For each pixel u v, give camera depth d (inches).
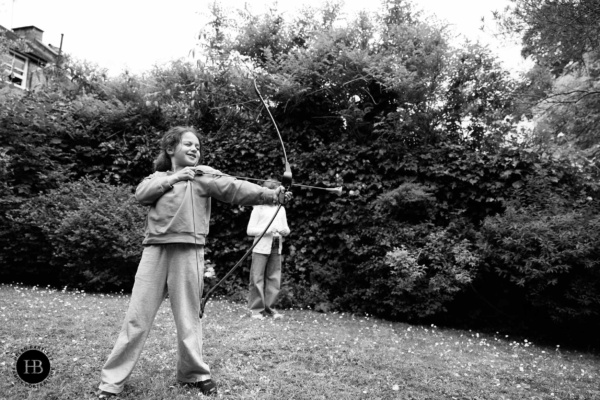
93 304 191.8
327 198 252.4
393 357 142.7
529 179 222.7
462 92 258.2
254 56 299.0
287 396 100.7
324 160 257.4
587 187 229.3
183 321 96.9
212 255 265.1
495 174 234.2
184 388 97.3
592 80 261.4
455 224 223.3
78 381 99.3
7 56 409.1
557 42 231.9
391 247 221.1
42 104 294.2
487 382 127.4
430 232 222.1
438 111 258.7
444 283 202.5
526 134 242.8
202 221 99.9
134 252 230.7
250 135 273.7
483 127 254.5
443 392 114.5
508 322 218.5
